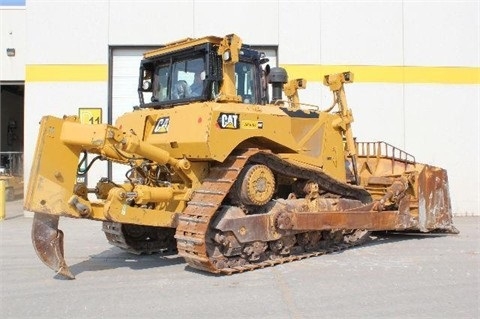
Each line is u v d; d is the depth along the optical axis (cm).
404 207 968
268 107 819
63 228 1223
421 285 647
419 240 1028
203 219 685
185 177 766
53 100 1425
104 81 1429
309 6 1452
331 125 909
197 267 718
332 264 779
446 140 1488
